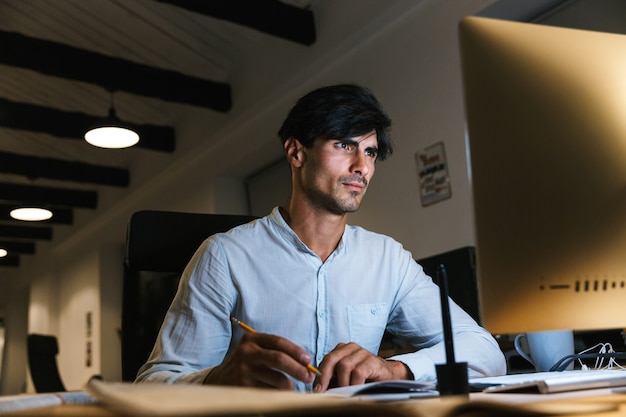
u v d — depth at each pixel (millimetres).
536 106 708
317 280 1342
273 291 1328
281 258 1344
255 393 475
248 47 5531
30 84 6762
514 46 714
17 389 11062
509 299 698
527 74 712
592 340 2199
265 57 5305
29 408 582
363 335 1364
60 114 6418
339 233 1381
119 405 429
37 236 9414
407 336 1439
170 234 1499
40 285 9898
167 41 5789
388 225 4039
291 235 1348
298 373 823
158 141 6504
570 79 719
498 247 696
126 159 7625
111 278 8156
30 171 7320
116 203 7766
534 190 700
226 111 5766
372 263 1405
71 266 9078
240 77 5645
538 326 704
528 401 607
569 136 710
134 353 1476
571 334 1342
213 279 1301
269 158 5633
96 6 5582
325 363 948
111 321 8039
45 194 8133
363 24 4281
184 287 1310
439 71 3748
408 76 3971
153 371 1180
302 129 1333
